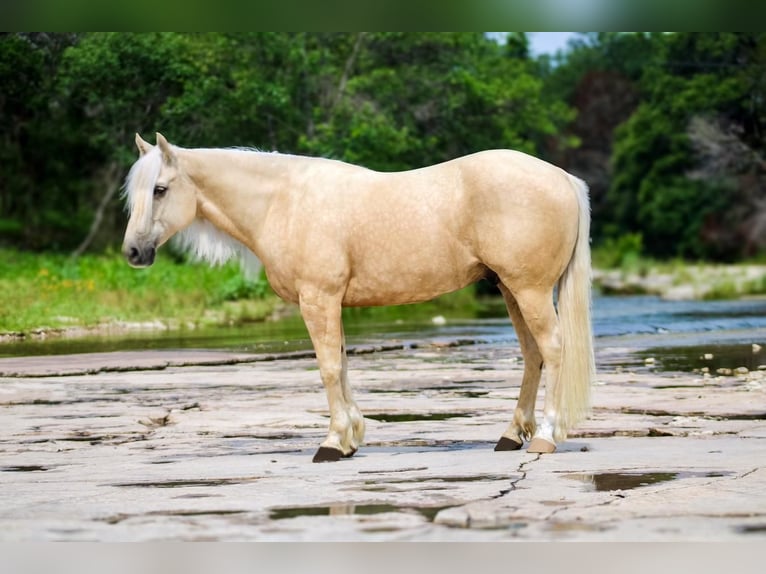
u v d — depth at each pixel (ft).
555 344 25.44
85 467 25.26
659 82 177.99
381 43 114.52
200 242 27.53
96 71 99.19
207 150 26.84
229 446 28.25
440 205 25.48
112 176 129.18
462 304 110.32
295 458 26.18
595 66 244.22
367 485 22.33
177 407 35.17
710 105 163.53
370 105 109.60
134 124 106.83
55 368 45.70
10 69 100.07
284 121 108.88
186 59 102.37
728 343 57.67
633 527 18.53
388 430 29.99
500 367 46.83
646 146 196.34
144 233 25.89
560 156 222.28
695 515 19.17
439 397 37.11
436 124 118.52
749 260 177.99
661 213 191.21
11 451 27.66
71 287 84.58
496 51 134.00
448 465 24.38
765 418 30.99
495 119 121.39
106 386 40.88
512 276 25.12
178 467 25.04
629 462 24.21
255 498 21.26
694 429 28.96
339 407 26.05
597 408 32.99
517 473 23.15
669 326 69.41
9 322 69.92
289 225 26.18
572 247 25.50
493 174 25.07
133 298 83.61
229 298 90.27
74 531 19.17
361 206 25.77
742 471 23.02
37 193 133.18
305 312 26.07
